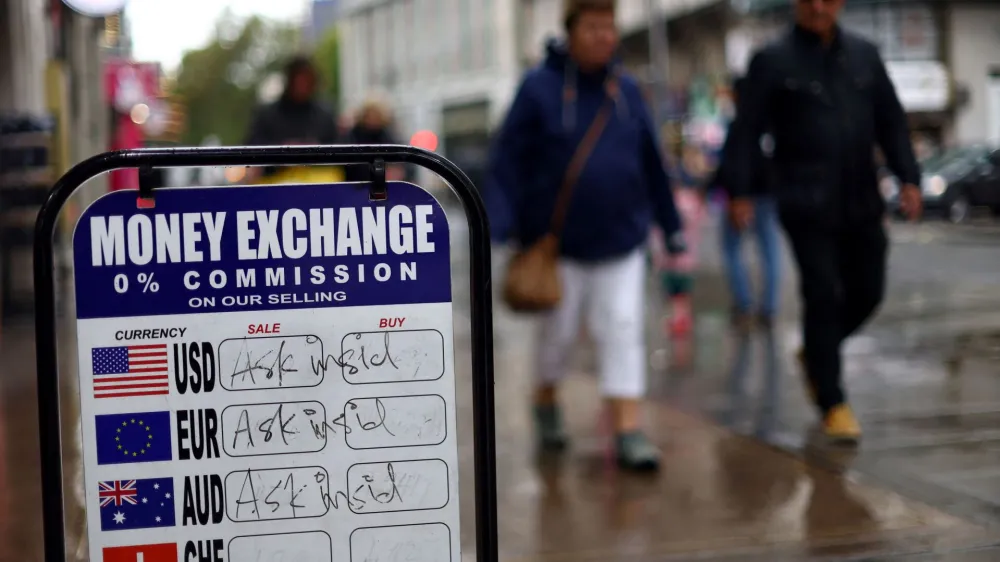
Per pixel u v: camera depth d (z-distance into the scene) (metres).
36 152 9.97
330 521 2.51
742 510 4.20
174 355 2.46
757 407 5.95
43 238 2.39
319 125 8.17
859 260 5.26
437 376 2.54
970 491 4.27
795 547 3.76
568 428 5.77
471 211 2.53
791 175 5.12
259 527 2.49
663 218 5.33
